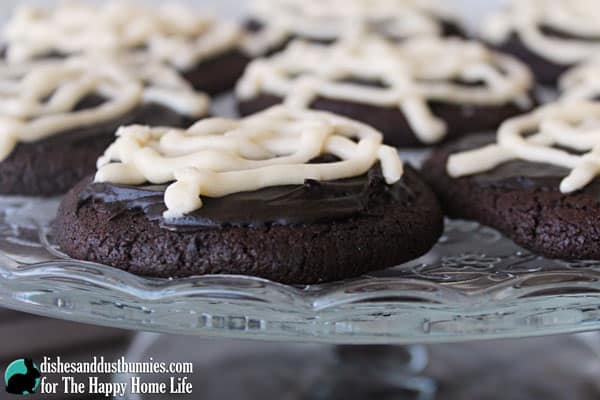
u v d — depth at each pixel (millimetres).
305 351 367
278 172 259
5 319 380
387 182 270
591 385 352
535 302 245
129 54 403
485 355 368
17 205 303
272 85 374
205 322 242
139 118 324
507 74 382
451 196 292
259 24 473
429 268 262
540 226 273
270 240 253
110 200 262
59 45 405
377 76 367
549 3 458
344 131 280
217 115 372
